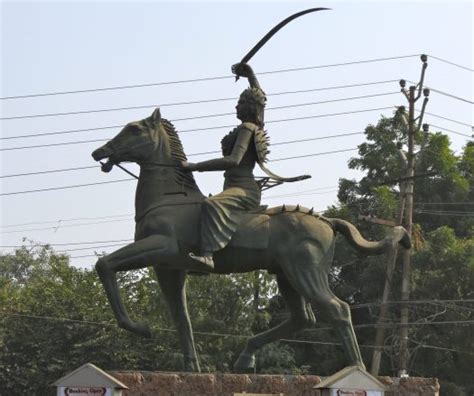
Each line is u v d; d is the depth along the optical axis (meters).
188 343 11.23
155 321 26.72
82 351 26.48
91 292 27.98
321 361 29.62
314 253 11.07
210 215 10.77
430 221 34.22
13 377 26.52
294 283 11.05
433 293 28.75
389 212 30.00
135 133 11.16
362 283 30.14
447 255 28.75
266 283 26.44
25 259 51.62
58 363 26.61
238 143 11.20
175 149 11.32
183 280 11.29
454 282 28.77
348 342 10.95
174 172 11.16
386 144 32.91
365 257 30.91
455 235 33.56
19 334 27.25
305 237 11.09
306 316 11.55
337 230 11.56
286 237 11.10
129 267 10.60
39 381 26.62
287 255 11.06
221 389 10.49
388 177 32.59
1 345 26.84
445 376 29.06
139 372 10.32
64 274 29.06
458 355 29.05
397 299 29.52
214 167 11.05
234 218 10.98
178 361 25.52
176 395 10.30
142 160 11.18
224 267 11.16
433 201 33.59
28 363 26.73
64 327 27.05
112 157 11.12
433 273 28.83
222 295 26.08
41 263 51.44
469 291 28.83
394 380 11.04
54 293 28.08
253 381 10.65
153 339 26.62
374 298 29.77
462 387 28.55
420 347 26.72
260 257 11.12
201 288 26.11
